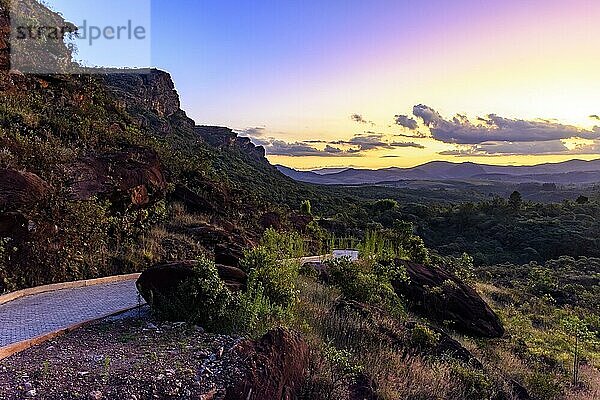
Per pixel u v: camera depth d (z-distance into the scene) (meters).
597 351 13.14
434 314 12.35
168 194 16.56
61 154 12.09
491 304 17.56
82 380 4.37
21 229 9.02
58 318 6.89
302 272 11.73
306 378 5.73
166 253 12.52
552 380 9.00
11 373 4.46
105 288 9.41
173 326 6.45
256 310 6.66
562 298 25.16
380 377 6.64
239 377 4.71
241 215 19.59
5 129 11.45
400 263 14.06
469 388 7.42
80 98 18.05
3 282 8.43
